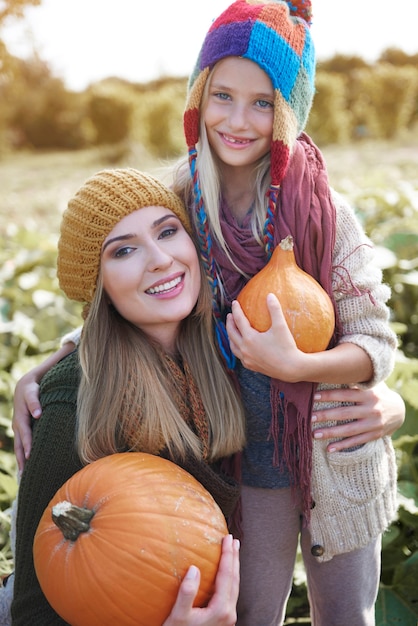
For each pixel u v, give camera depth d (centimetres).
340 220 205
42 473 196
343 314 202
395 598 260
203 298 206
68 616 174
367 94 2575
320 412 204
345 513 209
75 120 2755
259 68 196
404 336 435
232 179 216
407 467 303
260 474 213
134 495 172
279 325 183
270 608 224
